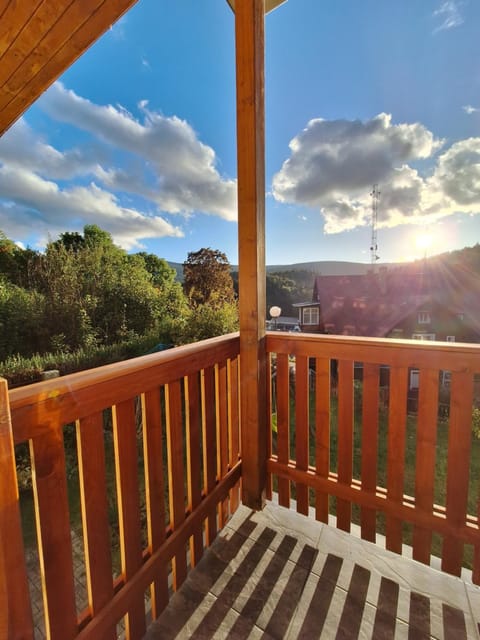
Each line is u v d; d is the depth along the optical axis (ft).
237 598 3.79
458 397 3.74
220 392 4.86
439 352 3.80
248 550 4.48
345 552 4.42
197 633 3.42
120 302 29.96
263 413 5.29
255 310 4.95
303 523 4.99
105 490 2.91
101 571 2.90
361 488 4.52
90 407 2.73
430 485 4.00
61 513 2.51
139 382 3.25
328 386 4.67
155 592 3.56
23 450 10.80
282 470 5.26
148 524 3.53
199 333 22.80
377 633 3.36
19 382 17.51
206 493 4.61
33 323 24.93
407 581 3.96
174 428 3.86
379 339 4.26
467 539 3.82
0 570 2.01
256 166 4.57
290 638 3.35
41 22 3.67
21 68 4.45
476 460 13.44
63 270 28.55
